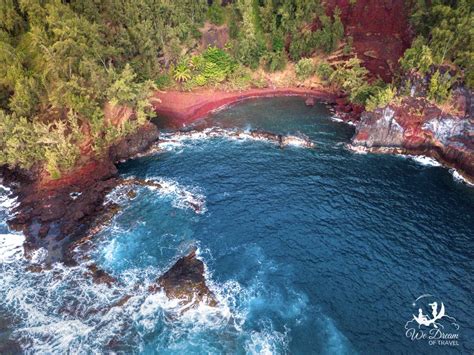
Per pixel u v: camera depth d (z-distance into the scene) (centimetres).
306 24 7825
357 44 7581
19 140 4900
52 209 4503
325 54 7850
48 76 5388
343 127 6494
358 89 6712
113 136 5384
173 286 3528
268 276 3688
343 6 7631
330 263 3828
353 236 4153
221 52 7894
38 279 3703
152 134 5884
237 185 5009
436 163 5538
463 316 3331
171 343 3123
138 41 6688
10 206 4675
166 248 4025
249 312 3362
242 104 7350
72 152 5022
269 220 4391
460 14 5516
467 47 5338
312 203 4656
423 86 5703
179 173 5272
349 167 5394
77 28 5312
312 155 5681
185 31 7525
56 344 3125
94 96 5328
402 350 3066
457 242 4088
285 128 6438
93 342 3136
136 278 3675
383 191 4884
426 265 3806
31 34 5303
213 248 4016
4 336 3191
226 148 5866
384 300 3459
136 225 4341
